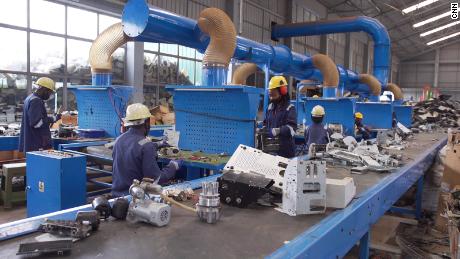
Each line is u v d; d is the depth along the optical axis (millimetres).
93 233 1099
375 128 5879
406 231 3160
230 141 2654
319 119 3898
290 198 1338
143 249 992
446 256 2617
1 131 4398
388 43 7750
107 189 3689
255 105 2619
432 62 23484
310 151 2584
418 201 3471
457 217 2189
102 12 7863
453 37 21891
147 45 8984
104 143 3611
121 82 8555
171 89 2807
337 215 1328
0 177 3803
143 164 1951
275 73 5781
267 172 1556
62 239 989
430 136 4938
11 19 6480
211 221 1223
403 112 6754
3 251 926
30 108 3551
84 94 4105
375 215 1679
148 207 1173
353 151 2582
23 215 3508
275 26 10125
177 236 1101
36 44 6898
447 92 23062
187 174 2576
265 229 1184
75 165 2643
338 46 16469
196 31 3217
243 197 1413
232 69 6664
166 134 2783
